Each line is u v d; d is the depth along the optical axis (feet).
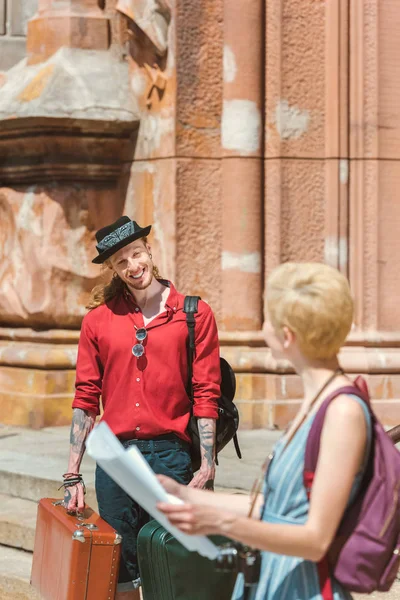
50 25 33.73
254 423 31.96
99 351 17.37
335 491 10.09
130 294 17.47
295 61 32.37
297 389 32.07
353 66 32.73
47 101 32.22
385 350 32.65
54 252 33.19
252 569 11.21
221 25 32.37
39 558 17.93
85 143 32.94
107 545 16.20
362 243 32.83
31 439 31.24
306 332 10.71
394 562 10.39
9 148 33.96
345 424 10.23
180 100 31.76
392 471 10.36
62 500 18.33
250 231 32.30
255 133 32.32
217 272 32.55
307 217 32.68
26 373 33.45
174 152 31.73
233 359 32.07
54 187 33.32
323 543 10.09
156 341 16.90
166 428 16.87
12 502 26.58
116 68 33.50
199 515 10.26
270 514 10.92
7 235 34.55
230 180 32.27
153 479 10.55
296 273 10.96
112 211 33.88
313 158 32.68
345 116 32.73
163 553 15.28
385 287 32.89
